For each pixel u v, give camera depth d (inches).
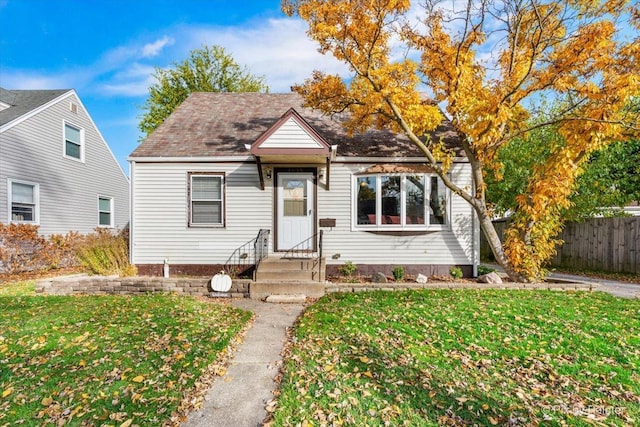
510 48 329.4
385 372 152.8
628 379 145.3
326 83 340.5
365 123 365.1
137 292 339.6
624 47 293.9
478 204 357.7
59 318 235.1
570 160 319.9
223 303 301.4
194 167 399.2
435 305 256.1
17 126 499.2
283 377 154.1
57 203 569.3
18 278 450.6
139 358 170.4
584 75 316.2
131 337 197.9
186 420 122.6
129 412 126.4
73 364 164.1
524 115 366.6
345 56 318.3
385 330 206.1
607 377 147.6
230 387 147.0
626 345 179.3
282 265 358.9
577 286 325.7
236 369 165.2
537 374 151.1
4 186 479.8
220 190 402.3
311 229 400.8
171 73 962.1
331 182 402.3
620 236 430.0
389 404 128.2
